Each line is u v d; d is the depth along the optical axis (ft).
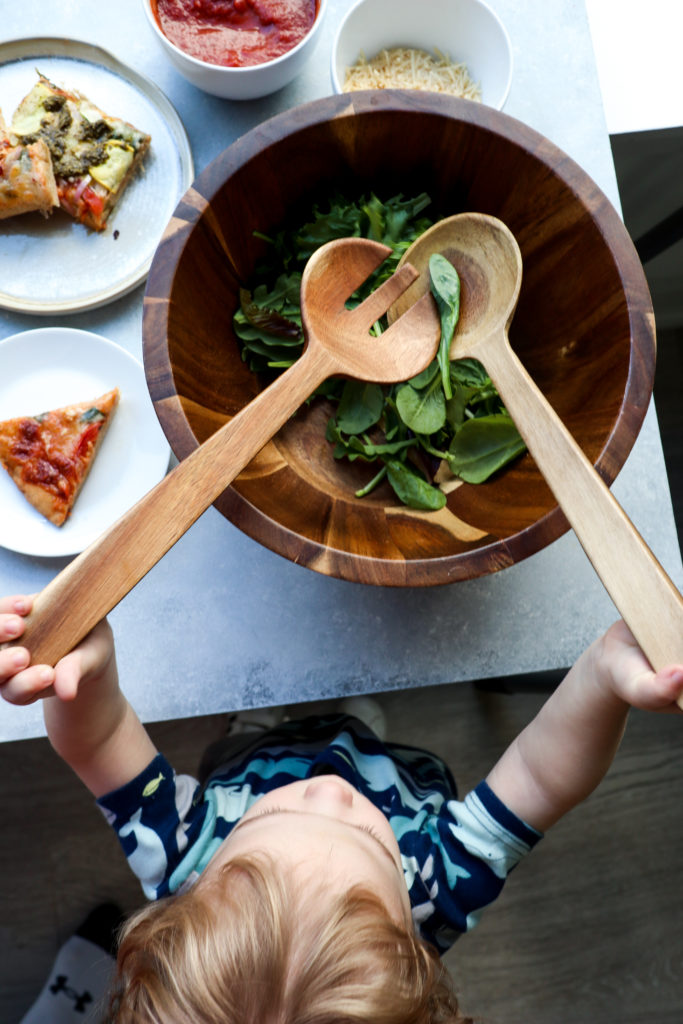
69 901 4.70
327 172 2.71
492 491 2.64
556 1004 4.72
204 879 2.61
